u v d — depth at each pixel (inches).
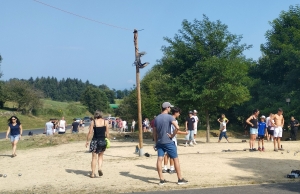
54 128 1332.4
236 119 1834.4
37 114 3213.6
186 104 964.0
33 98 3061.0
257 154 603.8
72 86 7564.0
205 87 906.1
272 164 498.6
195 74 924.0
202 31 939.3
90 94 4658.0
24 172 468.1
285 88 1437.0
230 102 943.7
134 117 2183.8
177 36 957.2
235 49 948.0
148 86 2010.3
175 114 407.2
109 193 343.3
